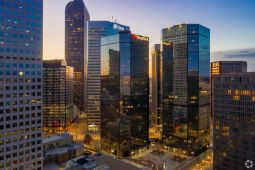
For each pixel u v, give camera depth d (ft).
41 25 518.78
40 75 517.14
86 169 491.72
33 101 506.07
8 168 469.57
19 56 486.38
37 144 510.99
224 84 556.92
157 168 637.30
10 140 472.03
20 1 488.44
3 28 465.88
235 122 537.24
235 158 538.88
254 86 503.61
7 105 468.75
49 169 584.40
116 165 561.84
